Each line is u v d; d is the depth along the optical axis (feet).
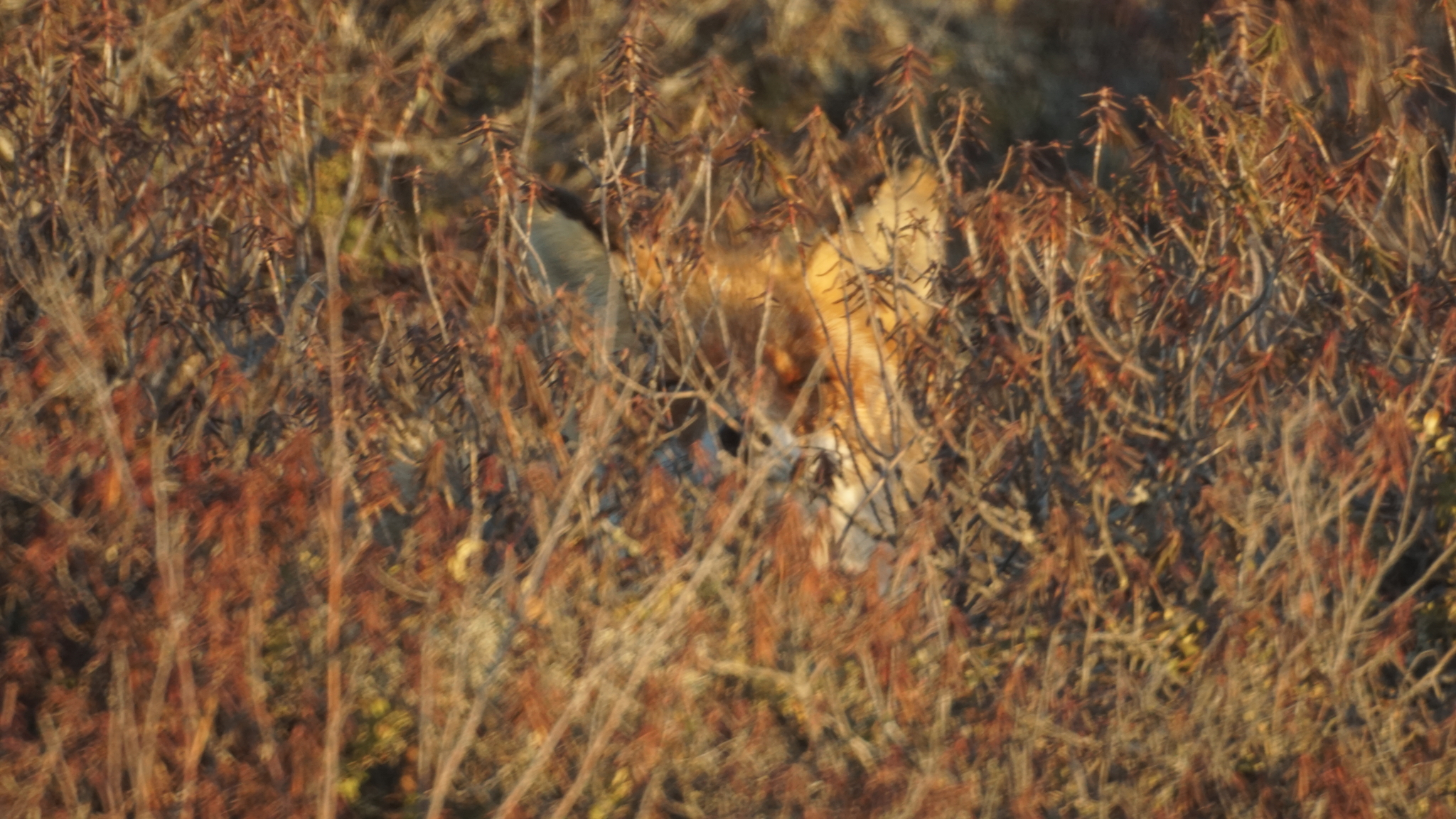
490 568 33.58
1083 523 33.30
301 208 45.68
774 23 58.95
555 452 33.27
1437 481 35.68
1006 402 37.19
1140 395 38.14
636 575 33.83
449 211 52.13
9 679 29.25
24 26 43.96
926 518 32.22
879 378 41.88
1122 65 60.18
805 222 38.63
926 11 61.11
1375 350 38.60
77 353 31.40
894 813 27.86
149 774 26.13
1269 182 37.76
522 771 29.58
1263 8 47.57
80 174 39.37
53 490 31.04
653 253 37.73
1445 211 40.63
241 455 34.06
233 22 44.47
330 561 28.63
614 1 58.39
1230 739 31.27
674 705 29.94
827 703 31.58
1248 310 34.94
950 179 39.63
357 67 56.24
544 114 58.59
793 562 30.25
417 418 35.99
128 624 28.50
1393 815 29.86
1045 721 30.04
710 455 38.63
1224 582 31.60
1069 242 36.63
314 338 34.94
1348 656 31.96
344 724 29.27
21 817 26.09
